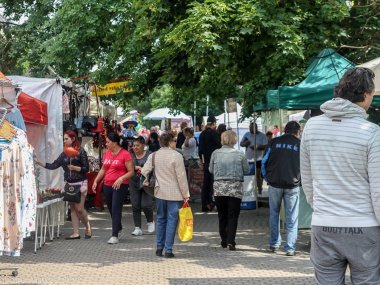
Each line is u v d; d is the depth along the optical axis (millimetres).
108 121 20156
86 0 17094
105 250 10445
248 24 10984
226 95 17172
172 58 13422
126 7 16469
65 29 17797
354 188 4137
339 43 12688
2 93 8125
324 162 4238
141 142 12242
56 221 12016
